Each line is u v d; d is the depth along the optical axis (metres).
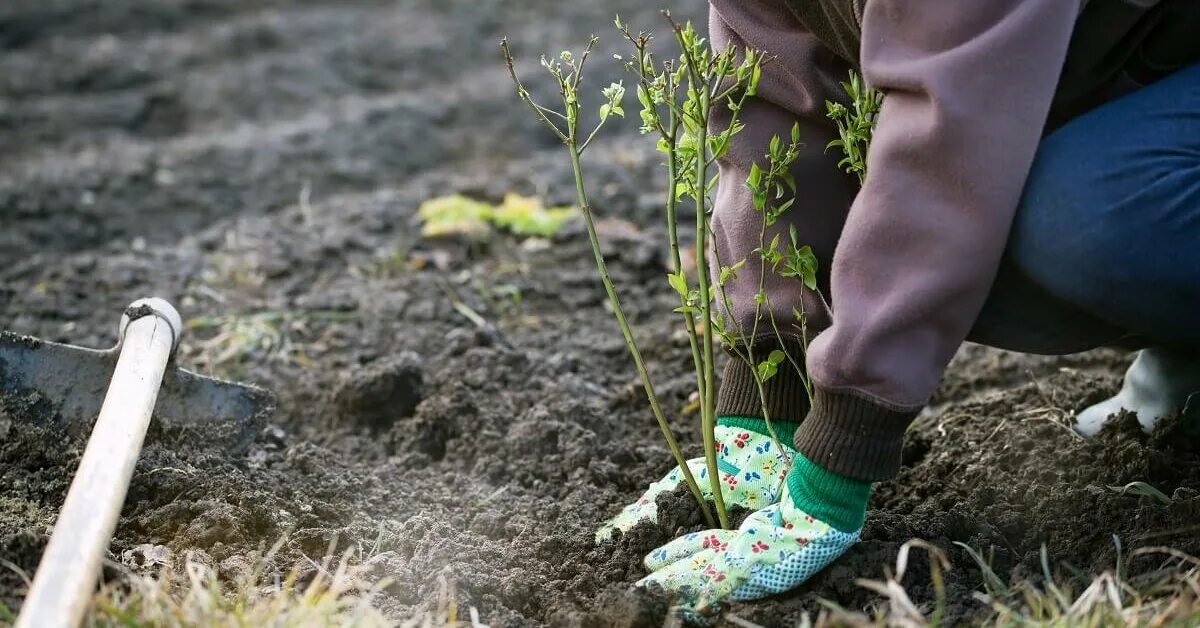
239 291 4.54
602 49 7.54
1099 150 2.17
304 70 7.18
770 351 2.54
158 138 6.47
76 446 2.95
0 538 2.47
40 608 1.92
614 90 2.44
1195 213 2.13
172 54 7.32
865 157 2.41
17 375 2.96
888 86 2.06
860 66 2.24
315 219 5.21
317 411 3.67
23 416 2.97
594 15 8.14
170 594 2.34
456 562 2.60
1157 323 2.25
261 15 8.05
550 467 3.16
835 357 2.12
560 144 6.42
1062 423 2.99
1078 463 2.79
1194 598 2.20
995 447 2.95
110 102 6.67
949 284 2.05
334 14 8.09
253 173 5.83
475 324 4.25
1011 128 2.00
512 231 5.03
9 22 7.51
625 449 3.21
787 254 2.35
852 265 2.10
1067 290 2.24
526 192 5.48
